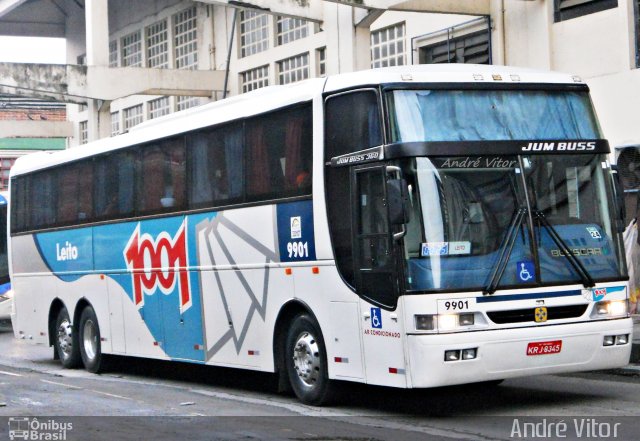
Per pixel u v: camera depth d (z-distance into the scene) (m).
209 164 13.54
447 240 10.13
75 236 17.27
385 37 23.45
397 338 10.20
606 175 11.00
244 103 12.87
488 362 10.09
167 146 14.55
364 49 22.59
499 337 10.10
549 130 10.81
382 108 10.42
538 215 10.47
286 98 11.95
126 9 35.62
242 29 29.47
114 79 28.08
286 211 11.91
